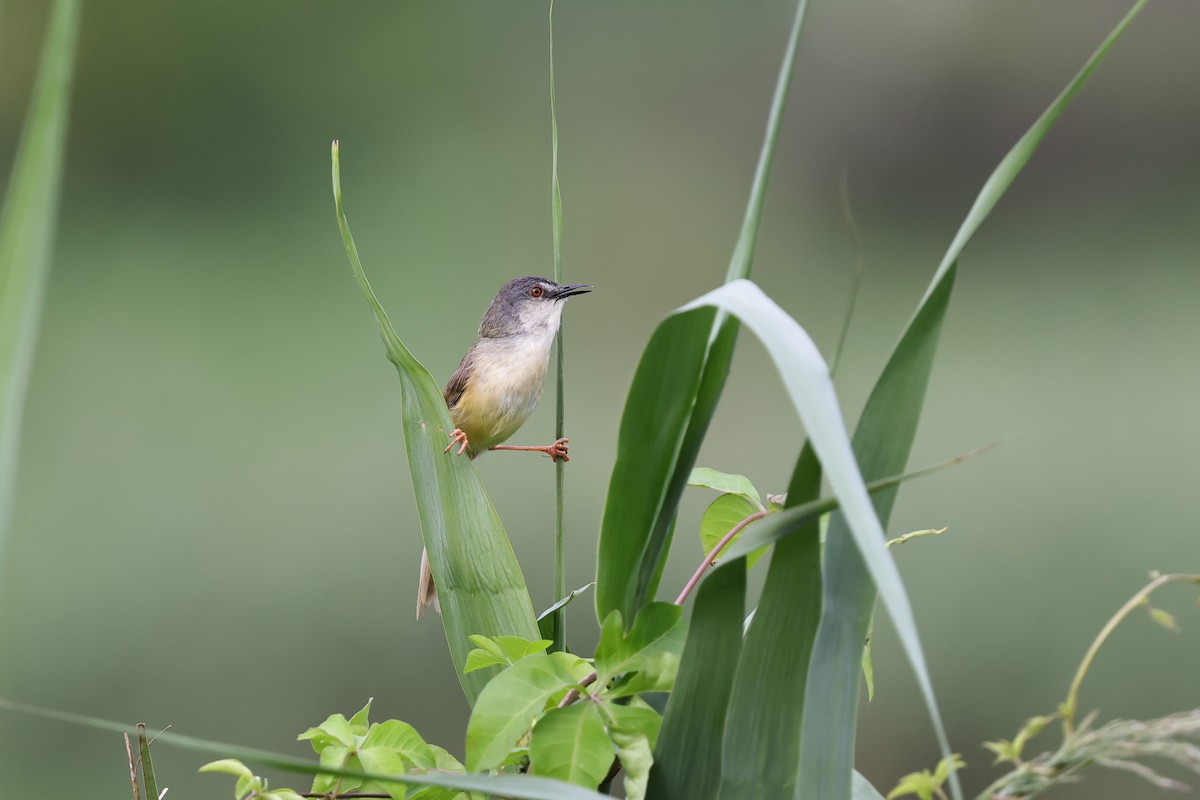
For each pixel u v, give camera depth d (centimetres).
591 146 2264
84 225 2075
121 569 1289
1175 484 1253
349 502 1371
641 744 257
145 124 2227
